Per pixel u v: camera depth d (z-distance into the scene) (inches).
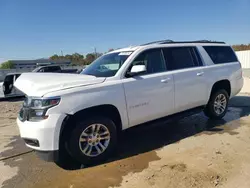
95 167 145.5
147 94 166.1
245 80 585.6
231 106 292.8
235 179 122.1
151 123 175.9
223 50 233.3
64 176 136.9
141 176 130.6
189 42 207.5
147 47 176.1
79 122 142.1
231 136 184.9
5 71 1045.2
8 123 268.5
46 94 132.8
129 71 161.9
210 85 210.1
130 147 173.6
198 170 132.6
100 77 156.1
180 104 187.5
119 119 157.8
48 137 131.4
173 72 182.9
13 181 134.6
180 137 189.0
